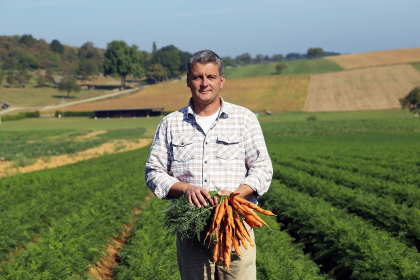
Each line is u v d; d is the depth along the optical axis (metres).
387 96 105.69
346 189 11.68
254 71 163.12
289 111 103.50
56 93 161.50
